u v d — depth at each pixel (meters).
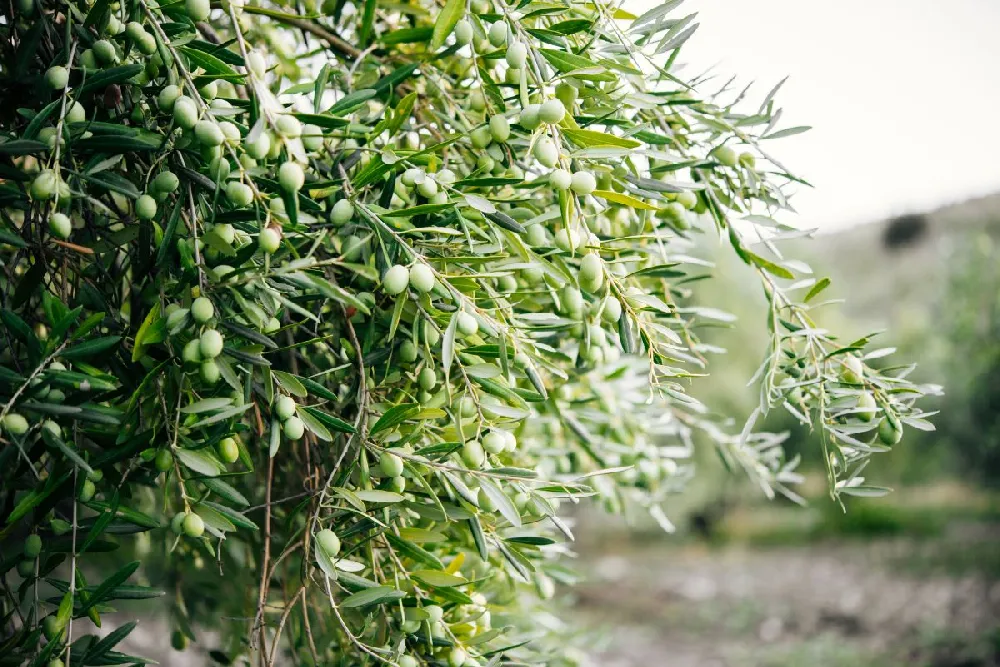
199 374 0.93
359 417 0.98
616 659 5.62
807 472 10.17
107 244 1.02
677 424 1.44
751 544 10.29
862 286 13.41
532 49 0.96
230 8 0.95
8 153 0.90
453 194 0.97
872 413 1.03
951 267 7.45
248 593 1.33
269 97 0.89
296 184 0.87
